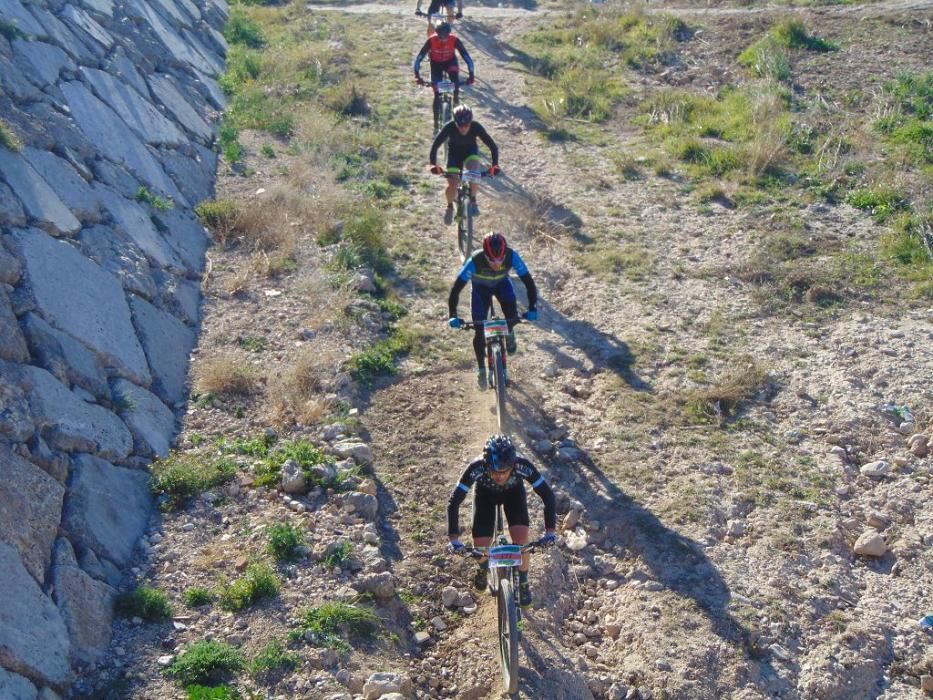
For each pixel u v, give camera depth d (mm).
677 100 16391
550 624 6953
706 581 7270
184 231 11305
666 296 10977
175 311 9828
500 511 7109
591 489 8211
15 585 5914
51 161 9883
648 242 12141
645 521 7828
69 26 13125
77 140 10773
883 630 6926
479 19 21953
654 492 8172
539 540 6141
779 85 16484
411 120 15883
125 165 11367
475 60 19062
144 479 7586
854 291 10852
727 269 11445
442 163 14305
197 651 6109
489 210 12891
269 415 8664
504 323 8258
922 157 13773
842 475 8273
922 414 8852
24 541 6203
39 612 5918
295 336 9852
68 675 5809
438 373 9578
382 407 9031
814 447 8617
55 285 8398
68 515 6707
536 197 13242
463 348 9992
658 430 8867
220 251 11445
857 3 20844
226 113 15703
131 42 14703
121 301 9062
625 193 13422
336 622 6504
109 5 15133
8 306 7750
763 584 7270
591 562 7582
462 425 8852
